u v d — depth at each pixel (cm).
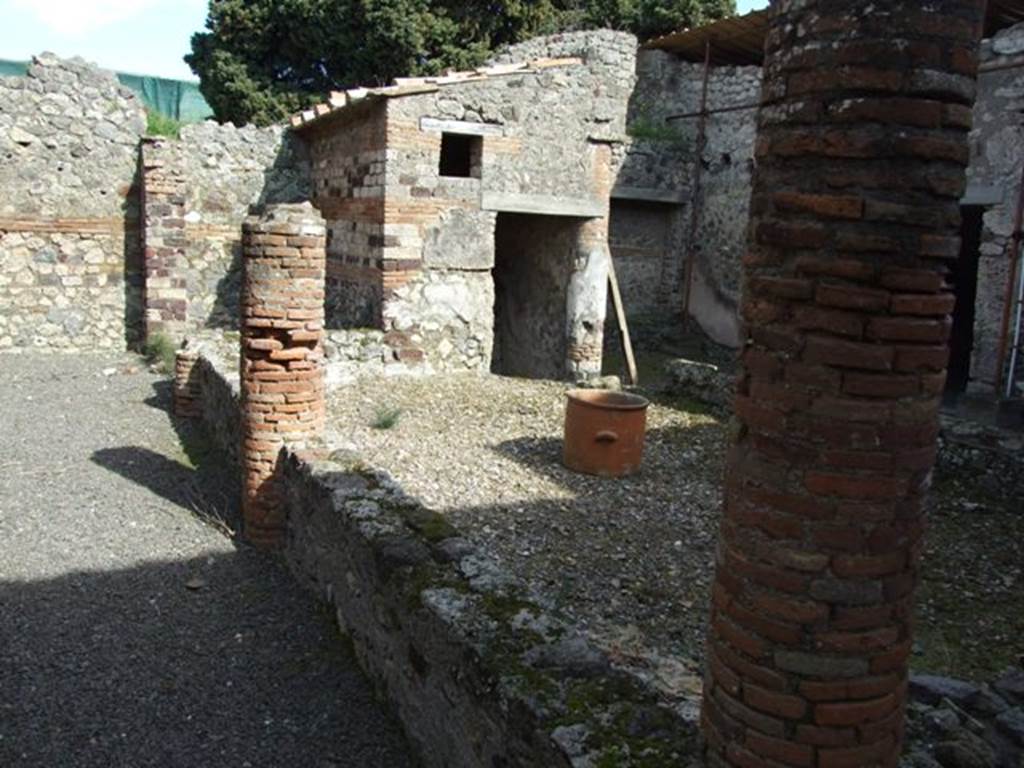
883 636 220
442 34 1862
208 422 912
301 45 1894
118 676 452
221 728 412
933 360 213
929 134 202
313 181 1387
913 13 198
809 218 211
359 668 466
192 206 1359
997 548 648
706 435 936
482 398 1046
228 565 595
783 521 219
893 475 213
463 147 1261
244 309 601
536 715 283
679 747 264
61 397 1044
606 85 1205
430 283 1134
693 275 1728
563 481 755
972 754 308
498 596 374
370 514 475
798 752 222
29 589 545
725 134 1639
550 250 1300
